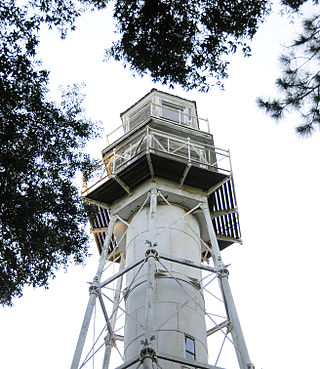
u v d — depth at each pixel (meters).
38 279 15.17
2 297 14.62
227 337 17.44
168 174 21.64
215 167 22.73
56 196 15.83
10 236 14.45
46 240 15.35
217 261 18.81
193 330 18.27
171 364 16.80
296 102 14.88
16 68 14.96
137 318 18.44
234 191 22.72
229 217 23.72
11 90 14.68
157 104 27.00
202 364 15.64
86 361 16.70
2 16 15.27
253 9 15.66
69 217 16.36
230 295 17.41
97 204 22.41
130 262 20.34
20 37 15.19
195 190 22.08
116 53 16.44
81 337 16.70
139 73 16.69
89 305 17.81
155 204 20.44
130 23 16.03
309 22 14.70
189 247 20.75
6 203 14.34
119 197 22.42
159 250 20.17
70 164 16.52
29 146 15.44
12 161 14.44
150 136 23.72
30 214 14.72
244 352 15.60
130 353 17.75
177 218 21.30
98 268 19.44
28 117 15.54
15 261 14.56
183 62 16.38
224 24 15.81
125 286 20.48
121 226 23.08
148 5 15.77
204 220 22.78
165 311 18.31
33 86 15.38
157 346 17.41
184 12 15.94
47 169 16.03
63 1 15.91
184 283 19.41
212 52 16.20
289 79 14.88
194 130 25.22
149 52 16.20
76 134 16.42
